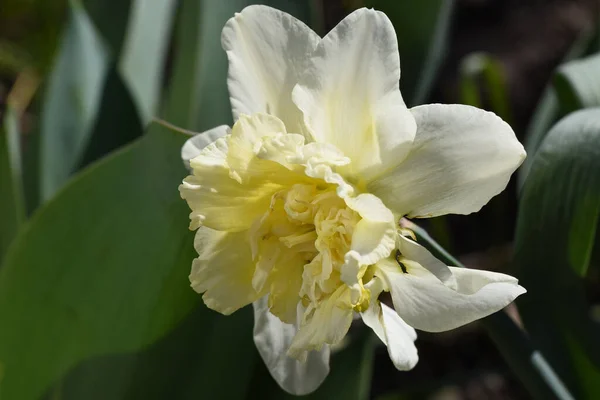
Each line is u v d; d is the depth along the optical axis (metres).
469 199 0.35
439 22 0.52
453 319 0.35
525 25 0.88
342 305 0.35
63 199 0.43
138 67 0.61
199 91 0.50
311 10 0.51
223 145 0.37
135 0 0.60
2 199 0.52
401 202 0.36
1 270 0.44
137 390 0.47
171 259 0.44
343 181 0.35
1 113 0.92
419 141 0.36
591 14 0.87
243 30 0.37
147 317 0.45
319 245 0.36
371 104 0.36
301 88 0.36
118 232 0.44
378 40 0.36
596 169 0.40
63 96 0.55
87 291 0.45
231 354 0.47
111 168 0.42
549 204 0.41
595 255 0.50
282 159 0.36
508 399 0.70
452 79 0.86
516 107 0.83
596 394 0.43
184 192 0.37
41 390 0.47
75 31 0.55
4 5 1.00
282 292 0.37
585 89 0.48
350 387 0.47
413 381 0.71
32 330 0.46
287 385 0.40
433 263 0.35
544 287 0.43
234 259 0.37
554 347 0.43
